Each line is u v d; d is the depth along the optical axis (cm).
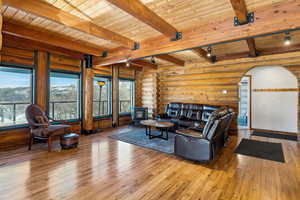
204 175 255
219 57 542
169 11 243
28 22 292
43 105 426
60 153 344
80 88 517
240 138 476
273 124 570
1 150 357
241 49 461
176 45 317
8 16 270
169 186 224
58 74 470
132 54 394
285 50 434
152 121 496
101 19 273
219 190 215
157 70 688
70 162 298
